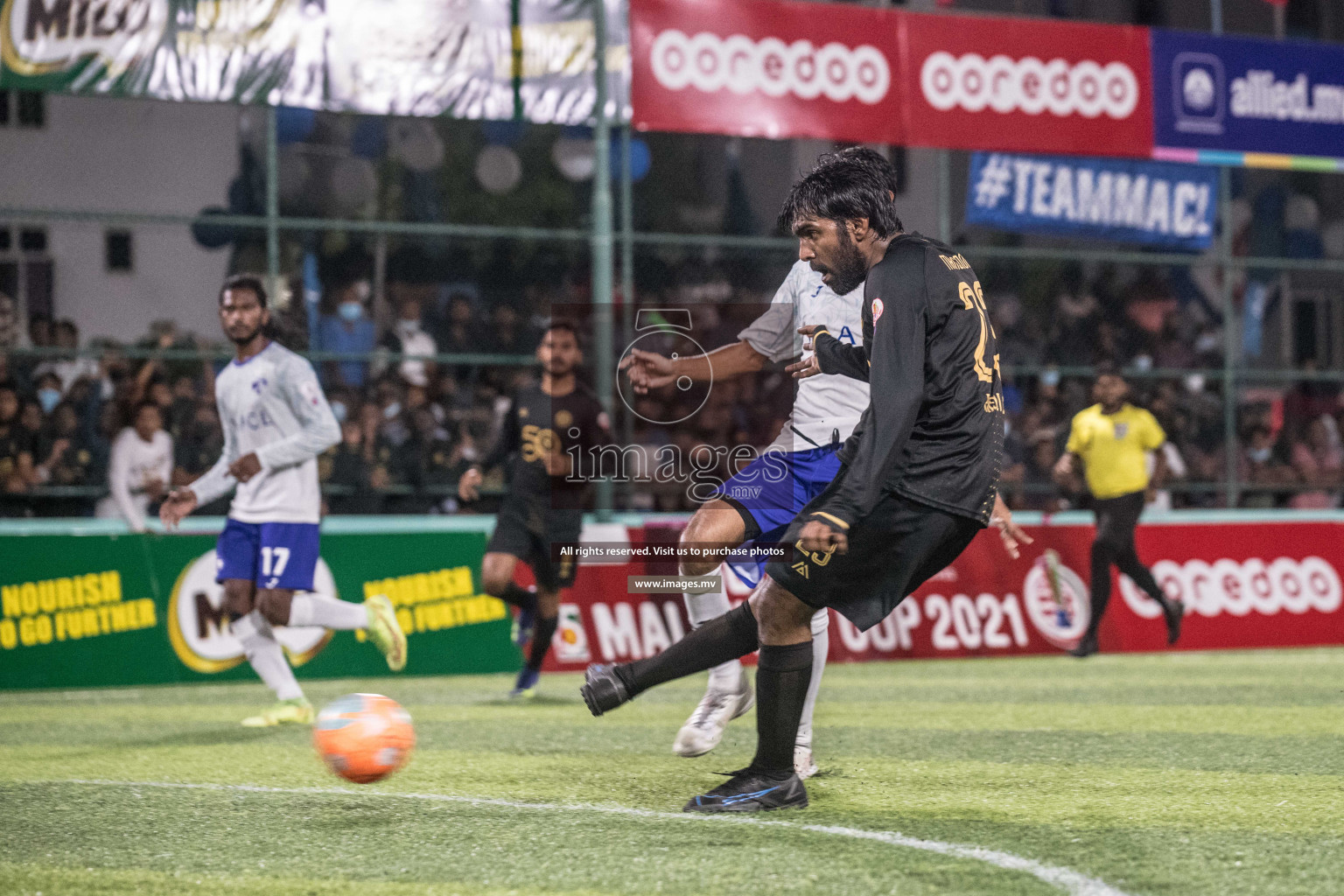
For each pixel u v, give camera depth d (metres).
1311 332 27.06
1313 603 18.00
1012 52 17.34
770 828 5.98
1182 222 18.50
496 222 27.73
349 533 14.77
